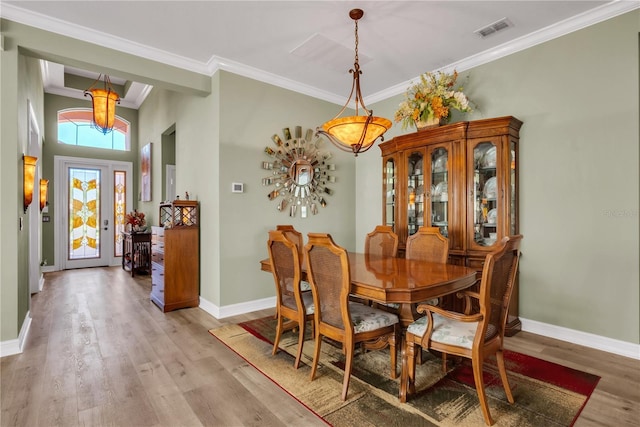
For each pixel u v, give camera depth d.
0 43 2.49
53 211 6.32
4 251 2.56
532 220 3.08
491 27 2.89
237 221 3.69
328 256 2.04
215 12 2.66
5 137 2.57
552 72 2.95
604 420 1.76
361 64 3.63
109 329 3.15
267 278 3.94
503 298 1.95
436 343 1.86
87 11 2.64
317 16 2.71
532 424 1.73
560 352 2.63
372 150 4.69
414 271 2.29
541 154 3.02
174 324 3.31
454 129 3.22
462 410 1.85
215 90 3.61
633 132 2.54
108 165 6.94
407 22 2.80
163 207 4.23
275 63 3.62
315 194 4.42
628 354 2.55
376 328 2.12
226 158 3.60
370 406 1.90
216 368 2.37
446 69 3.66
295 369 2.35
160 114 5.62
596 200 2.71
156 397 2.00
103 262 6.91
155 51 3.29
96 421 1.77
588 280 2.76
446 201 3.39
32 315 3.58
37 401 1.94
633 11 2.53
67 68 6.13
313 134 4.41
